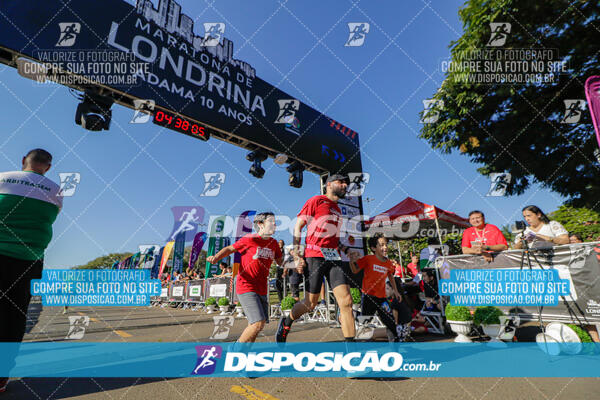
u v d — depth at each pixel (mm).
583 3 6109
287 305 5871
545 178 7930
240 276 2453
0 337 1961
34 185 2229
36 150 2398
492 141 8336
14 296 2029
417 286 4926
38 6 4461
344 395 1770
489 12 7109
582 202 7715
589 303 2900
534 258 3318
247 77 6945
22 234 2090
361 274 5270
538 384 1902
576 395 1690
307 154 7801
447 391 1803
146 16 5512
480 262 3725
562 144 7441
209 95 6168
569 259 3064
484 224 3893
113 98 5195
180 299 12844
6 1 4234
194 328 5035
